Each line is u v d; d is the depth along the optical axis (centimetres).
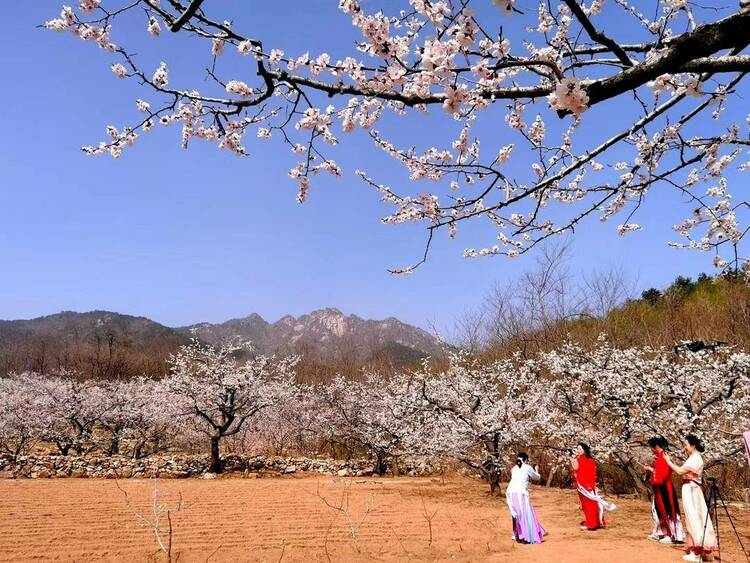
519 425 1360
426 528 966
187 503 1199
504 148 489
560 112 267
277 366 2331
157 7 330
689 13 300
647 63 251
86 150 453
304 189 517
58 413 2078
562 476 1500
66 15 367
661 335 1969
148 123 432
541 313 2367
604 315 2352
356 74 337
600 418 1341
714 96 370
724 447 1056
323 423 2231
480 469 1443
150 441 2314
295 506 1181
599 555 736
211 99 366
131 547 815
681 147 420
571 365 1299
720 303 2105
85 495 1285
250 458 1956
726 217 512
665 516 812
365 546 830
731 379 1034
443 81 293
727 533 845
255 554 783
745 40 237
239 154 477
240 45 335
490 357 2384
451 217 409
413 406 1606
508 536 898
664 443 851
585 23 248
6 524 964
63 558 757
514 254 574
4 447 1980
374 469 1928
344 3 302
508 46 281
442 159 532
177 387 1842
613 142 361
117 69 432
